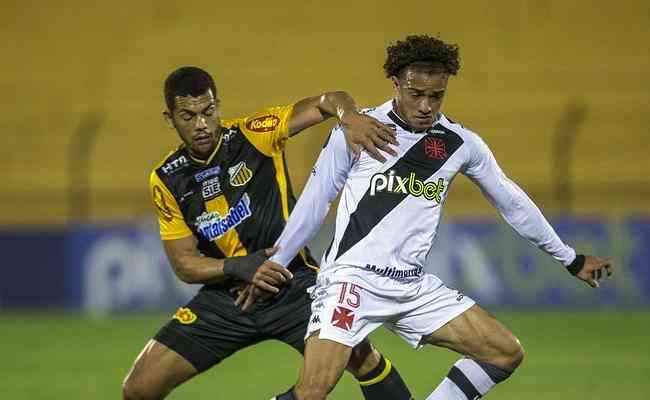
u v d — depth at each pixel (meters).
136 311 50.91
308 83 68.62
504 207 19.41
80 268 51.41
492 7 71.44
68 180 62.34
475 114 62.81
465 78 67.12
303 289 20.34
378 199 18.31
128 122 63.94
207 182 20.05
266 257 19.28
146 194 60.22
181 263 20.06
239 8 73.06
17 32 72.56
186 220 20.28
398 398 20.45
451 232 50.12
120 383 32.56
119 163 62.44
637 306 50.03
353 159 18.45
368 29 71.50
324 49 70.56
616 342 39.88
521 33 70.12
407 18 71.75
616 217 50.22
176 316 20.45
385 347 40.72
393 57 17.95
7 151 64.25
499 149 61.03
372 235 18.31
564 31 69.94
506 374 19.48
